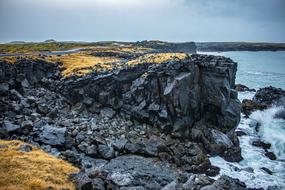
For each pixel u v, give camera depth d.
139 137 51.44
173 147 49.38
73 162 37.72
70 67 77.00
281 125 67.06
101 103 60.56
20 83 68.06
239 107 58.94
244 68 178.62
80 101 62.97
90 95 61.66
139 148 47.44
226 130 56.97
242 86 110.19
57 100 63.31
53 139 45.66
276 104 78.56
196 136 53.88
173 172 42.34
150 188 32.75
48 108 58.56
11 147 37.44
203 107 59.53
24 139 45.38
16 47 138.88
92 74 64.94
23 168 31.19
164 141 51.22
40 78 72.56
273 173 45.62
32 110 58.09
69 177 31.02
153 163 44.75
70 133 50.09
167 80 56.03
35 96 64.38
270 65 195.62
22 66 70.75
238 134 61.84
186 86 55.66
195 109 57.75
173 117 54.97
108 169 39.34
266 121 70.06
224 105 56.56
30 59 75.00
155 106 55.66
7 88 63.16
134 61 66.94
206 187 26.97
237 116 57.44
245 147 55.66
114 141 49.03
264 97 83.81
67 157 38.16
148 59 66.00
